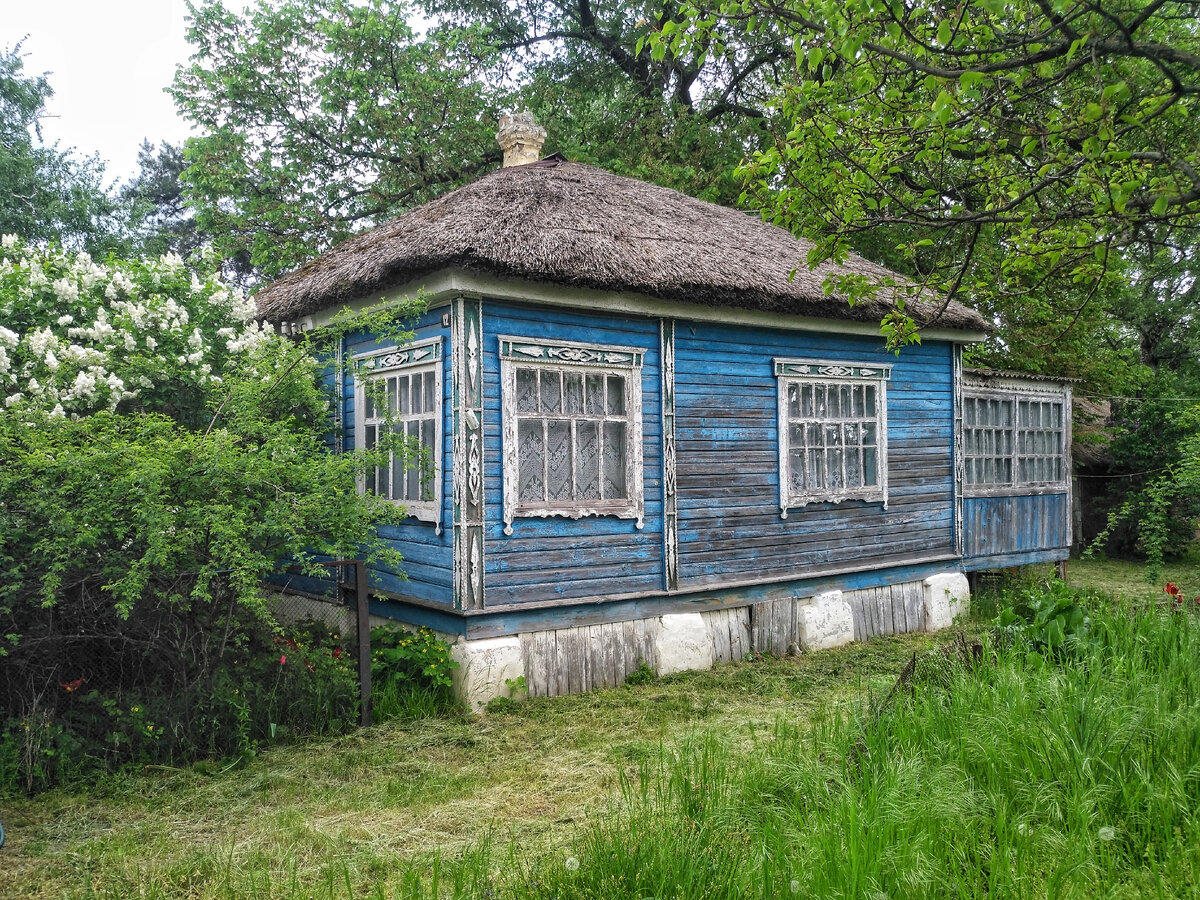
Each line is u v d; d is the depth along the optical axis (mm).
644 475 7680
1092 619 5898
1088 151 4074
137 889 3775
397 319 7441
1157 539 9711
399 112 17391
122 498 5145
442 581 6949
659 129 18141
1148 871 3391
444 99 17906
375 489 7961
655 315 7695
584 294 7180
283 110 17734
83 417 6301
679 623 7812
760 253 8922
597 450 7496
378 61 17766
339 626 8133
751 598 8391
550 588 7109
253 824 4535
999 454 10953
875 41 4578
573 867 3557
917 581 9859
